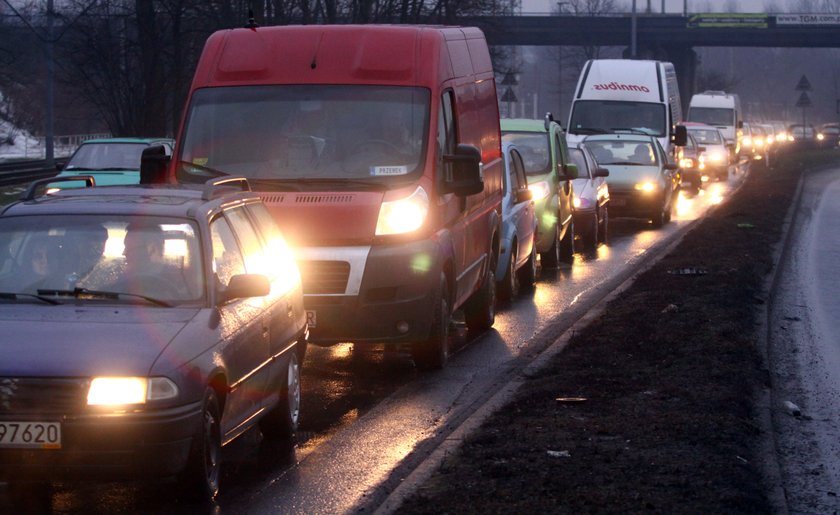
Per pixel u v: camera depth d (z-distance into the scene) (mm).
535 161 19406
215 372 6758
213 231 7664
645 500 6395
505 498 6477
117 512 6684
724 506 6312
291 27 11875
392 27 11828
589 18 94062
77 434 6230
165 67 41156
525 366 11242
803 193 40125
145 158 11305
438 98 11328
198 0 39844
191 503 6781
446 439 8047
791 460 8023
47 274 7219
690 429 8023
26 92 61906
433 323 10836
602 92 33031
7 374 6246
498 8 56281
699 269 17625
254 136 11250
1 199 31875
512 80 56438
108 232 7422
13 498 6961
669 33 96062
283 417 8352
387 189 10703
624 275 18719
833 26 94812
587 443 7699
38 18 39750
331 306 10312
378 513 6355
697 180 41719
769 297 15547
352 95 11312
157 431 6297
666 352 11094
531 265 16844
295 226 10391
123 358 6352
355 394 10070
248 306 7664
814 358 11742
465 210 12156
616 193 27781
